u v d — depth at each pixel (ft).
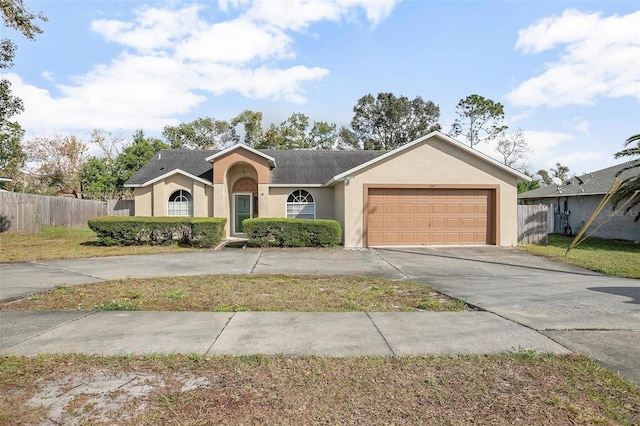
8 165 94.73
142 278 26.94
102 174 96.17
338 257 38.24
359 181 45.98
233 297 21.20
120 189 98.07
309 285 24.67
